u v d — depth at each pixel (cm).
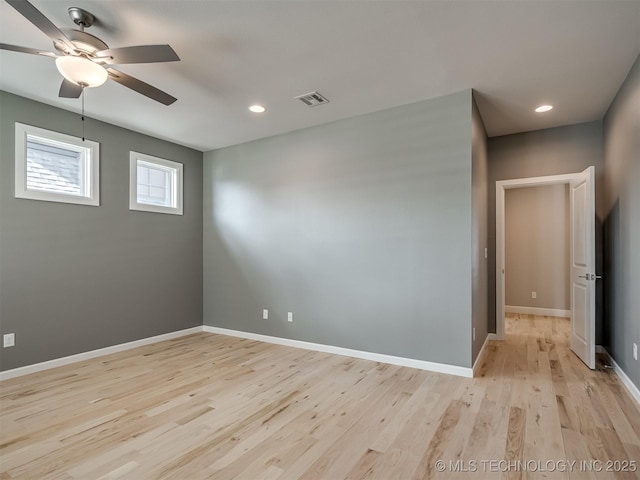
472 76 298
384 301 367
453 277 329
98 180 397
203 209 526
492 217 456
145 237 446
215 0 203
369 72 291
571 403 266
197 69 285
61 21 223
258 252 466
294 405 267
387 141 368
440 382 310
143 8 210
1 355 322
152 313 452
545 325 539
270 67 283
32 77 299
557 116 389
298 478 183
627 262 301
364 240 380
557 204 618
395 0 205
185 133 445
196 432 229
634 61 273
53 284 359
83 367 356
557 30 234
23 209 339
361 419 244
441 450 206
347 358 382
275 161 452
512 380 313
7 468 192
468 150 324
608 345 370
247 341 458
